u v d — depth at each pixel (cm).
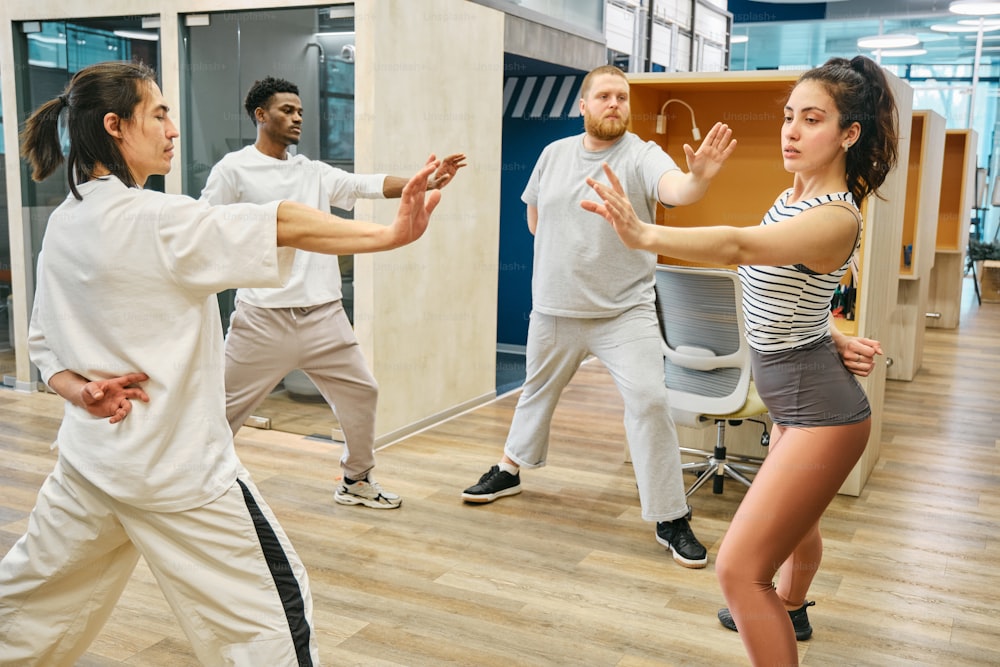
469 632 268
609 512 374
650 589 301
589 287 341
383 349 454
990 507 389
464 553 327
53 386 169
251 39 459
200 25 473
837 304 447
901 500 396
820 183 191
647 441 328
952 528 363
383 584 300
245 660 170
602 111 328
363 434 363
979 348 797
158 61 486
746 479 402
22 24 530
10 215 550
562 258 344
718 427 397
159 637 261
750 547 190
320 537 339
